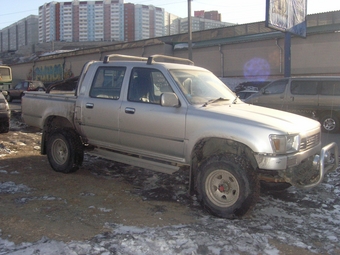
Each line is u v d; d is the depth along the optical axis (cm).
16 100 2914
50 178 586
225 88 575
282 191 537
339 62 2438
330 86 1180
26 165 666
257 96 1344
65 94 665
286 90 1261
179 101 479
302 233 393
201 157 484
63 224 403
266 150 407
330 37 2459
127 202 484
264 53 2834
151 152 516
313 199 502
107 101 549
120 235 373
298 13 2030
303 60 2602
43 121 646
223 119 438
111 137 552
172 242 354
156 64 518
